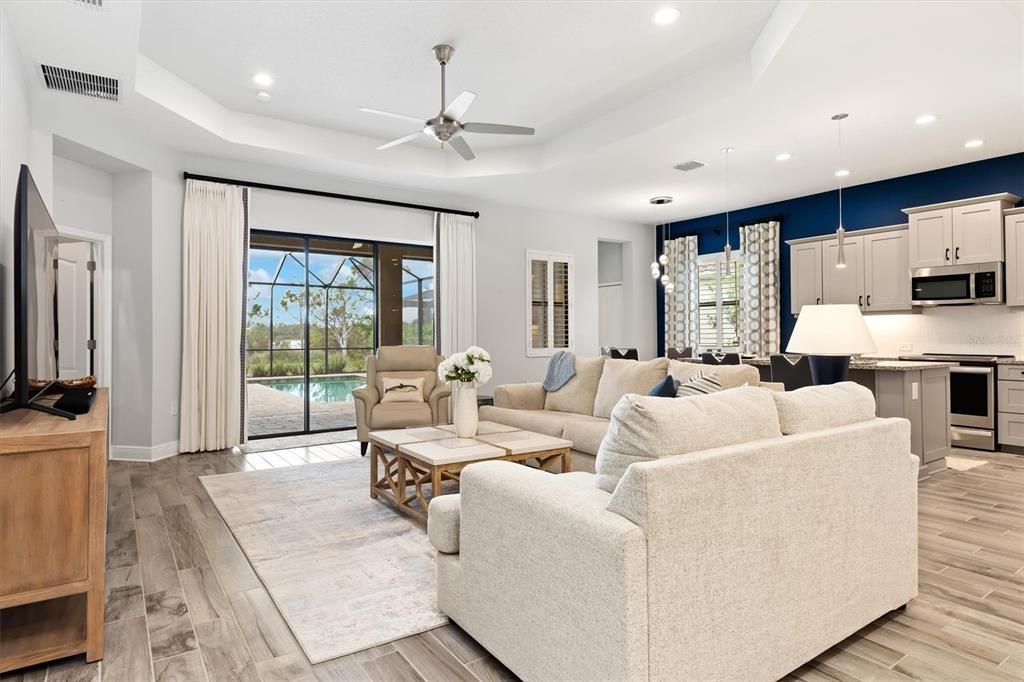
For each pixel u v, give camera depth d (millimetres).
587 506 1588
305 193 6043
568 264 8227
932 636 2119
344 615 2279
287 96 4848
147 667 1939
